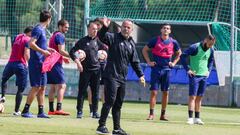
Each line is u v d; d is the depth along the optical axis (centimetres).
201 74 2983
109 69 2244
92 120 2866
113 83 2236
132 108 3962
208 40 2975
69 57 3150
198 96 2981
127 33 2270
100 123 2269
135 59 2303
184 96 4622
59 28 3141
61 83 3166
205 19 6075
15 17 5694
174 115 3528
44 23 2827
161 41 3162
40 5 6059
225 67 4594
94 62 2984
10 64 3011
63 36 3138
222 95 4584
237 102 4553
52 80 3150
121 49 2255
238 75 4591
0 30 5681
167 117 3359
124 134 2272
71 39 5694
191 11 6091
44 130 2312
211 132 2517
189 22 4991
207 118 3406
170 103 4644
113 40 2259
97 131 2267
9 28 5675
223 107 4462
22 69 2980
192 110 2970
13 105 3756
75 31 6272
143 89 4719
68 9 6306
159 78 3136
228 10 5966
